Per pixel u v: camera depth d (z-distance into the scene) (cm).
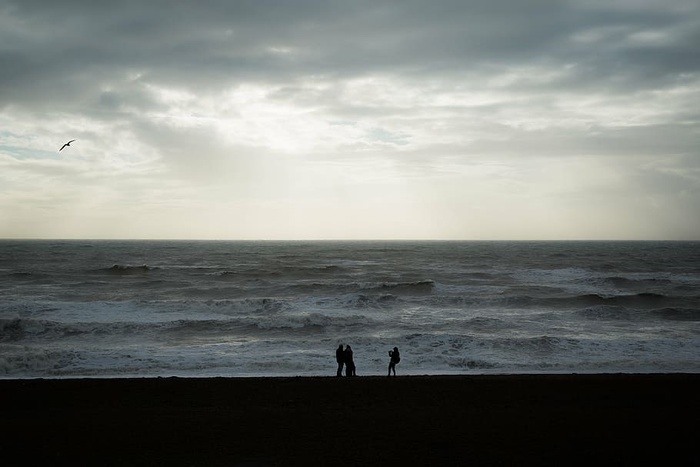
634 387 1766
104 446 1192
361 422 1370
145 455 1138
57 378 1972
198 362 2208
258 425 1343
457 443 1210
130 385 1788
